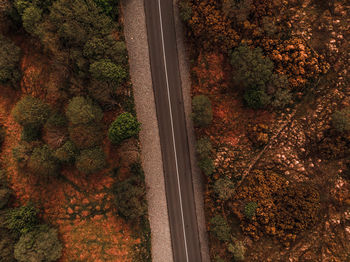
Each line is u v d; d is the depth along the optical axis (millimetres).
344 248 30188
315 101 31469
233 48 30906
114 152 33656
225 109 33188
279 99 30578
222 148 33875
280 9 30922
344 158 31062
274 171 32562
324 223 30922
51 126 30484
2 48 30516
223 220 32344
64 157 30375
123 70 32156
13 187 33188
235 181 33125
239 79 30719
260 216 31156
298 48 30234
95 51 29734
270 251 31438
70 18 28766
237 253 30906
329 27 30938
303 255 30859
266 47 30156
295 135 32000
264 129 32312
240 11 29500
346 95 30719
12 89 33344
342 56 30750
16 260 29938
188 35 33562
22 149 30812
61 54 28984
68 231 33562
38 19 28641
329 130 30984
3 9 28312
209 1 30766
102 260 33469
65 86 30734
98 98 30797
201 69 33500
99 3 30781
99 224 33844
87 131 30062
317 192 31094
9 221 30375
